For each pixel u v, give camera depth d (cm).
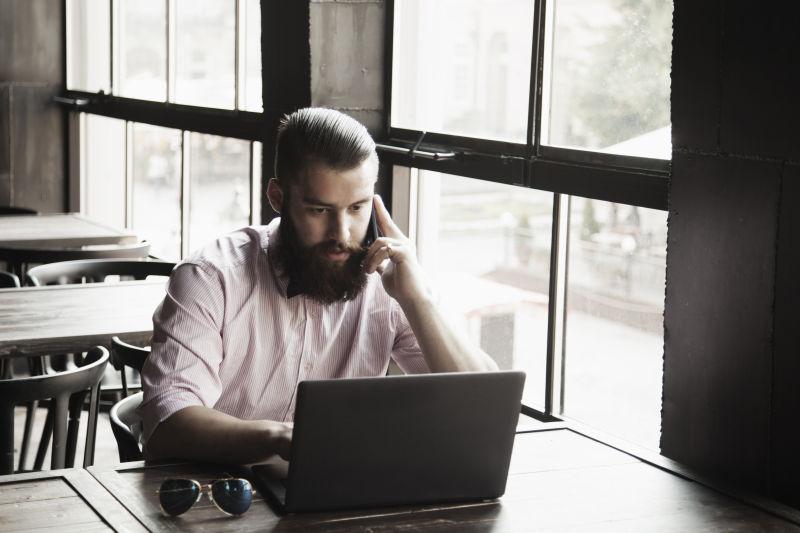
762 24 187
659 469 199
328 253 190
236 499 163
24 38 591
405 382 164
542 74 289
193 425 182
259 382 203
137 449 212
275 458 189
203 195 480
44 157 602
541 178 288
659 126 254
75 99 585
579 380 285
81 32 580
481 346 324
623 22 262
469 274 328
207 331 194
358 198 188
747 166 192
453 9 326
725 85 196
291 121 191
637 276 262
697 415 207
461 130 327
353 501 168
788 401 187
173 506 162
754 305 193
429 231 348
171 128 491
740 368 197
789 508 181
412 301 205
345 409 162
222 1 448
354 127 188
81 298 364
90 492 172
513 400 172
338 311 209
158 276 445
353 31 356
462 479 174
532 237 298
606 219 271
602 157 270
